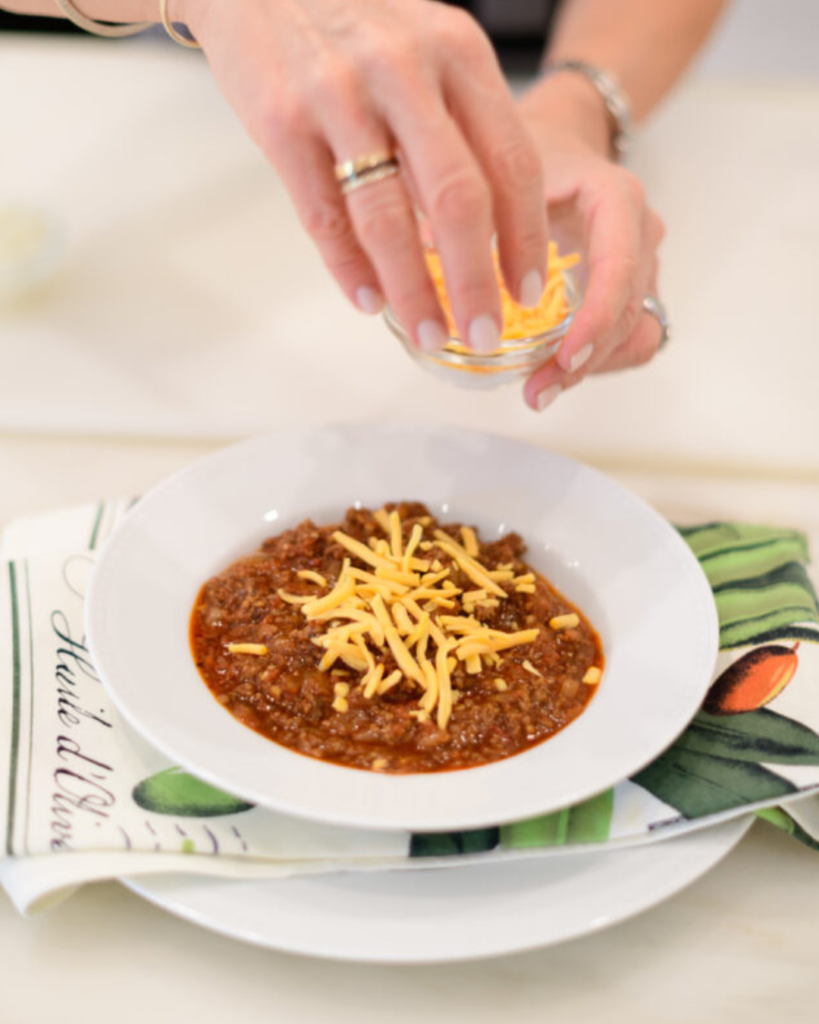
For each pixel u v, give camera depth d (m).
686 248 0.91
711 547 0.63
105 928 0.48
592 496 0.62
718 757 0.51
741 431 0.74
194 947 0.48
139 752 0.51
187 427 0.73
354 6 0.47
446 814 0.46
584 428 0.74
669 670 0.53
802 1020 0.46
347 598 0.55
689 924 0.49
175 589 0.57
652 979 0.47
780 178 1.01
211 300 0.84
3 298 0.80
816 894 0.50
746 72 1.89
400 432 0.64
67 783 0.49
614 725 0.50
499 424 0.74
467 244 0.46
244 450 0.62
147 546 0.57
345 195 0.46
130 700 0.49
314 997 0.47
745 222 0.94
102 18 0.60
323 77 0.45
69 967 0.47
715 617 0.54
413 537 0.57
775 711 0.53
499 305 0.48
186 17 0.52
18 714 0.51
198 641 0.55
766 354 0.80
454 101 0.47
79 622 0.56
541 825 0.49
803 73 1.88
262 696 0.53
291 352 0.79
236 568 0.59
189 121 1.08
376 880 0.47
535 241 0.49
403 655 0.53
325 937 0.45
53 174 0.98
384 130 0.46
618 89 0.91
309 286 0.87
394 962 0.45
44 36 1.23
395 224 0.46
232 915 0.46
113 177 0.99
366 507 0.63
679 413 0.75
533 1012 0.47
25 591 0.57
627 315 0.61
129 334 0.80
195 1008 0.46
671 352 0.80
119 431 0.73
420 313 0.48
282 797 0.46
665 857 0.48
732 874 0.51
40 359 0.77
